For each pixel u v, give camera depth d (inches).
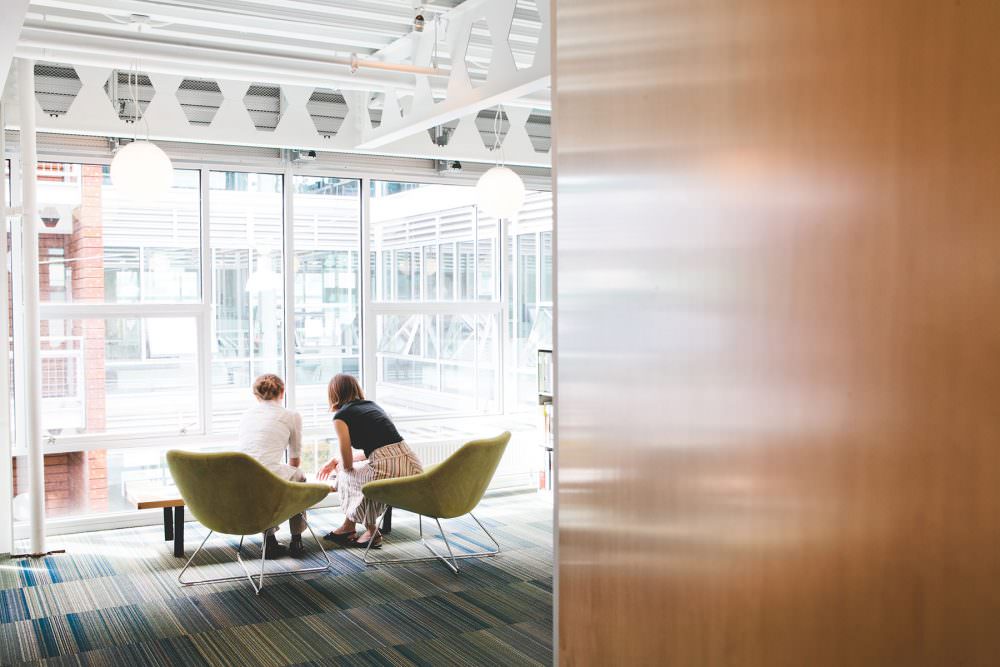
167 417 269.9
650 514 24.1
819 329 17.9
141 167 211.6
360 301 301.7
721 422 21.0
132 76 252.7
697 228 21.8
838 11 17.2
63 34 192.5
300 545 233.0
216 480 196.5
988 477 14.7
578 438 28.0
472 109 198.5
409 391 311.3
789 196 18.6
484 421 325.4
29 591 202.1
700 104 21.6
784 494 19.0
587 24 26.9
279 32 217.9
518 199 249.6
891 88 16.1
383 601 194.5
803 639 18.6
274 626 178.4
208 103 263.7
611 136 25.7
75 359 257.0
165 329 268.7
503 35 180.2
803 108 18.2
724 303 20.8
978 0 14.6
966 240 14.9
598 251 26.6
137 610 188.4
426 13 201.8
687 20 22.0
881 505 16.6
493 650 165.3
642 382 24.3
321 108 276.7
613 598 26.2
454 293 319.6
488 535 232.4
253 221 282.7
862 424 17.0
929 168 15.5
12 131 243.0
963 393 15.0
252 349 283.6
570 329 28.4
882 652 16.7
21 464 245.0
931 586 15.7
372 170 298.8
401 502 219.1
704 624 21.9
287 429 231.3
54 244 253.6
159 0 193.5
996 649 14.7
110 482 262.5
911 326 15.9
